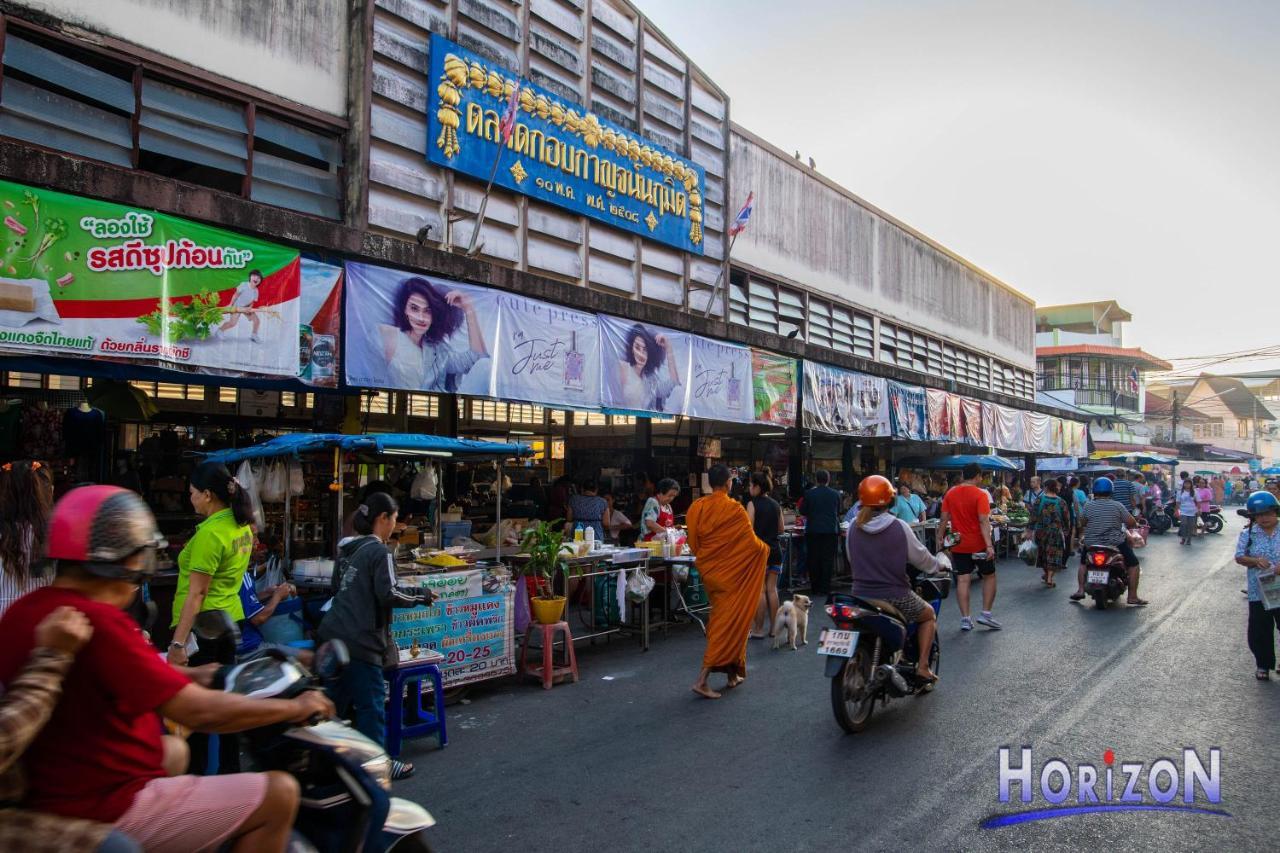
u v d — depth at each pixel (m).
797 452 17.50
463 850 4.21
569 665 7.83
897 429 18.22
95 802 2.25
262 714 2.53
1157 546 22.88
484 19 9.87
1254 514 7.52
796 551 13.89
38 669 2.09
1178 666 8.03
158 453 9.35
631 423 15.46
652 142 12.33
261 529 6.76
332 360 7.91
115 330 6.34
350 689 5.05
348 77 8.72
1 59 6.29
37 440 7.38
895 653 6.36
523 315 9.73
